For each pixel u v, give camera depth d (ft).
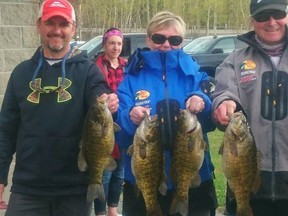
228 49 26.21
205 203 5.46
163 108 5.34
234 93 5.30
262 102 5.23
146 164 4.94
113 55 8.77
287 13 5.29
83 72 5.44
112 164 5.13
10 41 8.08
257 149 4.97
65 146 5.35
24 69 5.54
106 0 67.87
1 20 7.98
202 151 4.91
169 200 5.38
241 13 72.33
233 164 4.72
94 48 22.52
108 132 5.00
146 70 5.50
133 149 4.99
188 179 4.99
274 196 5.17
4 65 8.04
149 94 5.40
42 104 5.38
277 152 5.17
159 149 4.99
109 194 8.49
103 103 4.99
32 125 5.38
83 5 66.33
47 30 5.41
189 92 5.39
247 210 4.87
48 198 5.41
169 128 5.32
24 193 5.44
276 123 5.17
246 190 4.83
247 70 5.35
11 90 5.54
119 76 8.76
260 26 5.31
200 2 72.79
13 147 5.66
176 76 5.45
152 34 5.49
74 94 5.39
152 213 5.07
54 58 5.51
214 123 5.24
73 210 5.45
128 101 5.40
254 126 5.24
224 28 75.05
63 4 5.49
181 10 72.23
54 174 5.38
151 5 73.31
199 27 71.92
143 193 5.03
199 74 5.48
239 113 4.74
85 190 5.46
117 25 69.67
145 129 4.91
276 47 5.33
